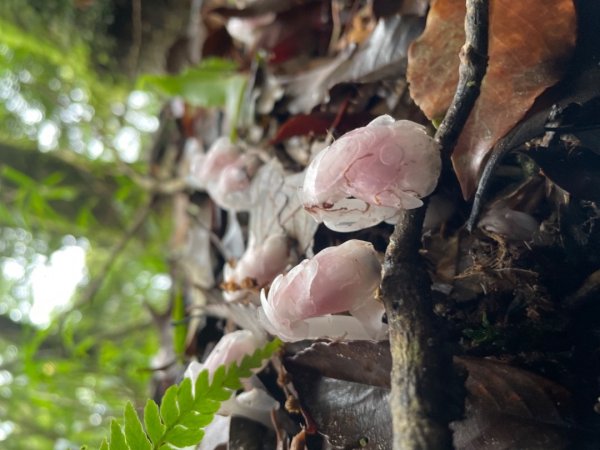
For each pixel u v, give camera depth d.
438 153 0.08
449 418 0.07
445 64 0.09
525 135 0.08
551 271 0.09
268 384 0.11
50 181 0.26
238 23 0.17
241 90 0.17
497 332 0.09
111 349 0.26
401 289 0.07
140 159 0.30
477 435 0.08
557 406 0.08
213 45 0.19
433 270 0.09
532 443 0.08
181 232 0.23
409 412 0.07
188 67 0.19
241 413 0.11
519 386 0.08
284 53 0.16
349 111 0.13
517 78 0.09
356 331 0.09
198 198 0.18
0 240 0.32
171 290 0.20
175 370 0.16
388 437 0.09
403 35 0.12
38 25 0.27
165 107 0.25
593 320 0.08
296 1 0.16
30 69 0.30
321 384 0.09
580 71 0.08
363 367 0.09
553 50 0.08
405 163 0.08
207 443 0.11
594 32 0.08
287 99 0.14
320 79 0.13
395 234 0.08
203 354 0.15
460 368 0.07
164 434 0.09
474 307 0.09
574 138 0.09
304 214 0.12
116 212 0.30
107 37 0.26
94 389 0.25
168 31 0.25
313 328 0.09
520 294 0.09
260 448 0.11
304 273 0.08
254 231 0.13
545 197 0.09
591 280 0.08
